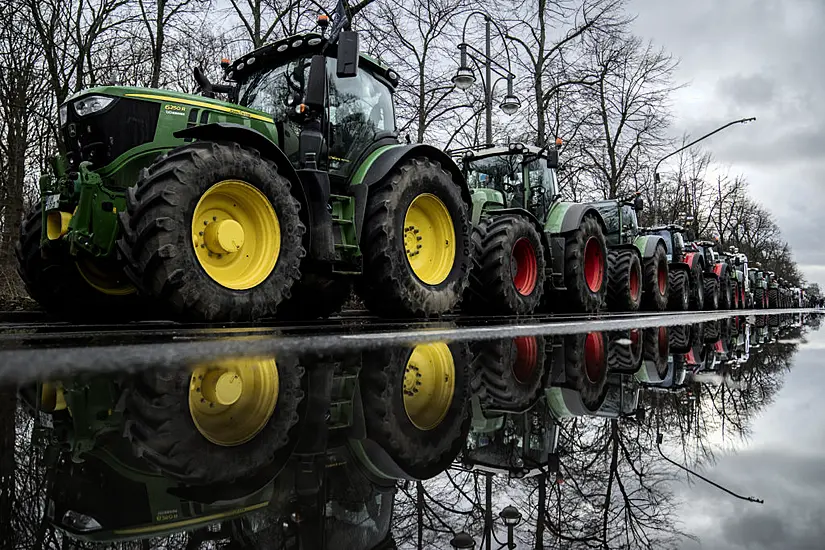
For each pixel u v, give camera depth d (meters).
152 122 3.87
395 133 5.14
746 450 1.00
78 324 3.87
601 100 18.75
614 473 0.90
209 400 1.28
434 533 0.66
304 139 4.20
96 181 3.62
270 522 0.66
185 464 0.86
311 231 4.06
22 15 9.55
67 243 3.78
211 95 4.94
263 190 3.63
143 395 1.29
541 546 0.62
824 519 0.65
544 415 1.36
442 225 5.16
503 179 8.04
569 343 3.05
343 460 0.94
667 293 12.20
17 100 10.08
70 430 1.01
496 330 3.55
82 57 9.73
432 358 2.16
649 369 2.25
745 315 10.21
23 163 10.16
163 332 2.87
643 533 0.63
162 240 3.11
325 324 3.87
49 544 0.55
